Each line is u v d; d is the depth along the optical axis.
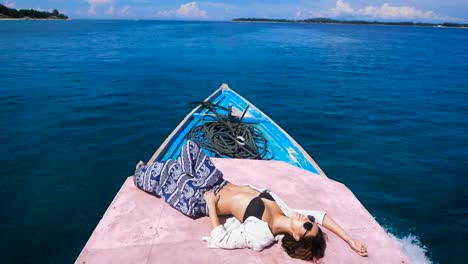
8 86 13.95
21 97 12.33
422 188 7.36
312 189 4.15
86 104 11.91
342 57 29.34
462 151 9.17
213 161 4.79
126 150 8.30
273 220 3.07
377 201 6.86
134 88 14.99
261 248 3.04
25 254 4.91
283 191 4.08
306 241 2.86
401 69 23.55
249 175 4.43
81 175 7.04
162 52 29.53
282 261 2.95
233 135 5.96
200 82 17.08
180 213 3.53
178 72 19.75
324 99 14.31
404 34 86.19
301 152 5.74
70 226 5.52
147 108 11.95
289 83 17.47
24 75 16.47
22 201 6.05
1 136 8.64
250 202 3.15
